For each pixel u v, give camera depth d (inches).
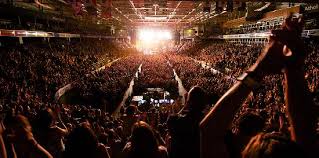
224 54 1943.9
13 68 994.7
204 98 135.8
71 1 1209.4
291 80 64.6
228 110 70.9
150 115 560.4
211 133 73.1
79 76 1311.5
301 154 57.2
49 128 197.2
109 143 303.9
